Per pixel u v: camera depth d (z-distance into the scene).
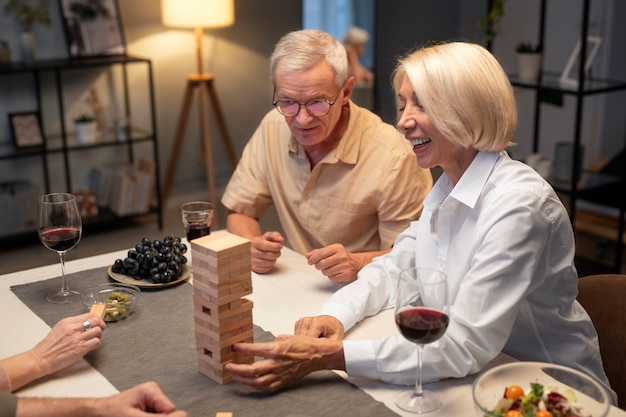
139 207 4.64
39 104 4.37
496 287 1.48
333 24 5.43
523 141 5.49
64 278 1.90
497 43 5.60
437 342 1.45
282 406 1.40
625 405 1.79
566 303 1.66
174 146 4.89
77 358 1.53
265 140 2.45
